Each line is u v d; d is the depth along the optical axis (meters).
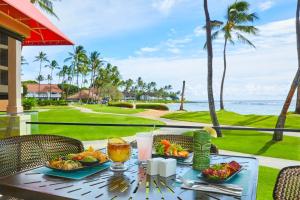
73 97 68.31
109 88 69.00
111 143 1.65
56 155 2.36
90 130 11.16
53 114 20.69
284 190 1.87
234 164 1.60
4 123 4.37
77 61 58.78
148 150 1.80
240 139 9.68
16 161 2.12
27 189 1.30
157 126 3.45
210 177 1.38
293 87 9.91
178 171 1.62
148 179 1.46
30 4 3.92
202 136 1.65
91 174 1.52
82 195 1.23
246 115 20.50
